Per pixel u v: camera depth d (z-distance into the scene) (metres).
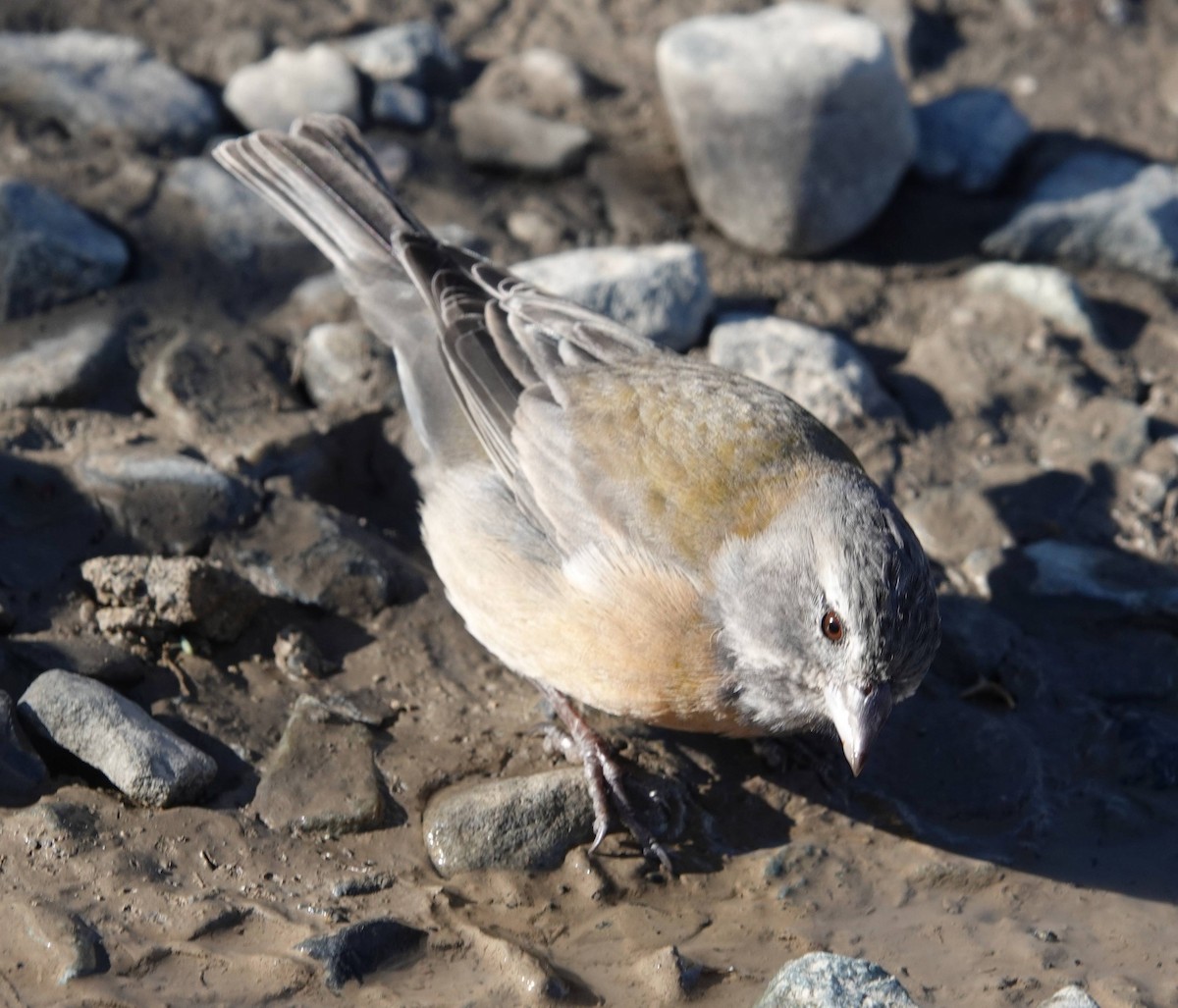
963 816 9.80
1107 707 10.65
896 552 8.61
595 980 8.42
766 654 8.88
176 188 13.31
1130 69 15.69
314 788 9.28
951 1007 8.39
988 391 12.78
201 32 14.82
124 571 9.95
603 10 15.89
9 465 10.78
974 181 14.44
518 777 9.47
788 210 13.44
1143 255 13.84
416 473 11.45
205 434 11.41
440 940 8.46
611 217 13.86
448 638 10.59
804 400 12.31
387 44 14.75
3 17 14.53
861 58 13.17
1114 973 8.73
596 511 9.38
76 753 9.07
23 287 12.16
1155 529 11.88
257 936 8.34
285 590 10.46
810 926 8.96
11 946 8.05
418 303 11.27
